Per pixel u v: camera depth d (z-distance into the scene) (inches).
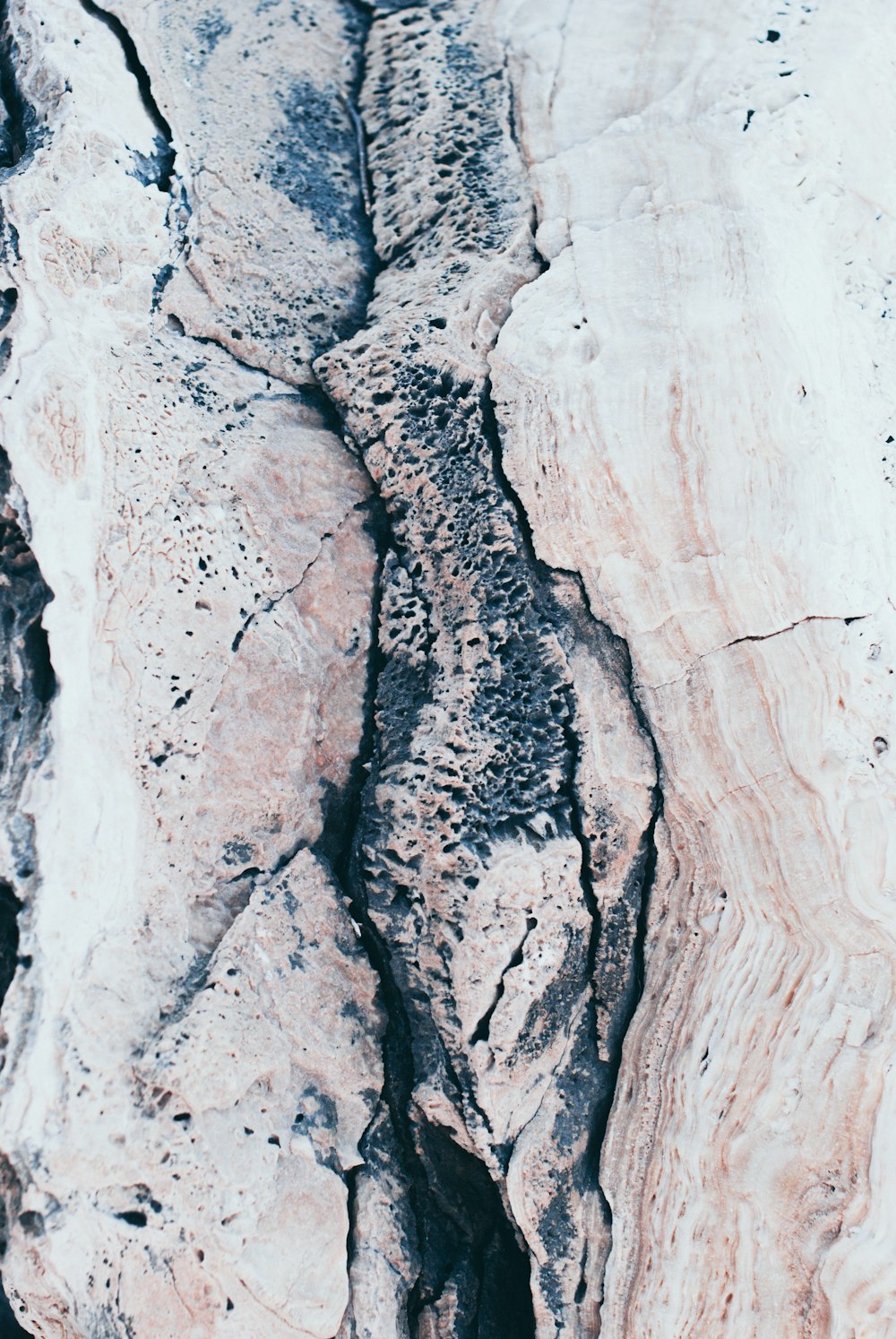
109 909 49.6
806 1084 50.1
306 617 53.8
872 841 50.3
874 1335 49.0
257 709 52.5
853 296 54.8
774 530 51.1
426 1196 52.7
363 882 53.1
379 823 52.9
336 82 59.8
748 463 51.4
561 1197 51.9
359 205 58.4
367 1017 52.7
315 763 53.6
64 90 53.3
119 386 51.8
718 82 55.7
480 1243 52.7
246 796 52.2
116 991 49.2
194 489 52.3
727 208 53.0
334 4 60.8
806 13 57.1
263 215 56.5
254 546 53.1
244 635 52.5
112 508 50.7
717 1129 50.8
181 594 51.6
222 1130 49.2
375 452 54.6
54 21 54.9
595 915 52.9
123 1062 48.8
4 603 50.3
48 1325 48.6
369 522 55.0
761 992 51.1
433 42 59.6
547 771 52.6
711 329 51.8
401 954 52.6
